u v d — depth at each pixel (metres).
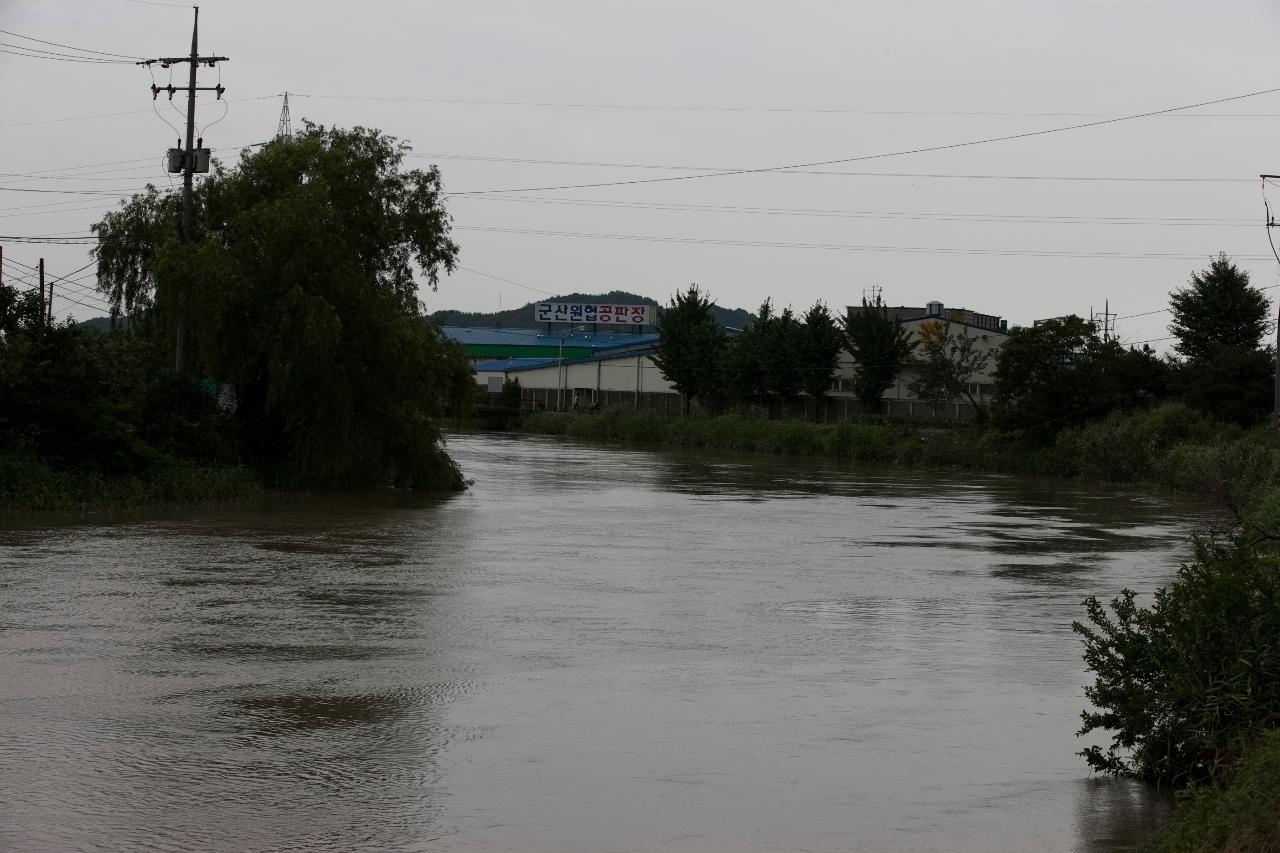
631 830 8.55
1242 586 10.21
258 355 38.72
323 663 13.73
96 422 33.56
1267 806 7.62
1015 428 63.12
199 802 8.91
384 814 8.74
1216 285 77.25
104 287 41.41
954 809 9.20
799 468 60.94
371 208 41.31
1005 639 16.20
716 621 17.11
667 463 62.66
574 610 17.69
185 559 22.28
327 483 39.91
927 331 86.56
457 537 27.14
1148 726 10.04
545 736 10.93
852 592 20.23
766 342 94.00
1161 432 55.66
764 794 9.45
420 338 40.88
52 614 16.38
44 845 7.96
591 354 128.75
